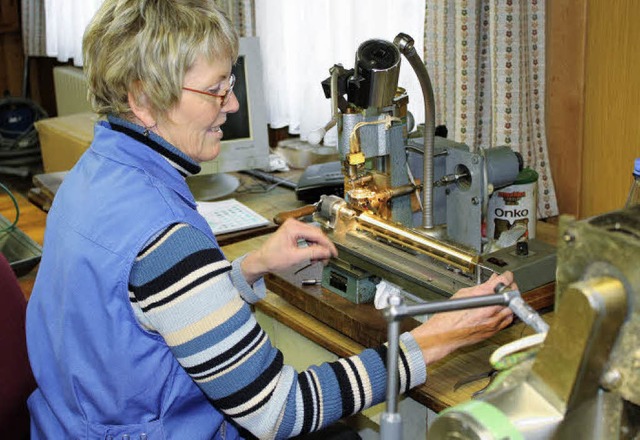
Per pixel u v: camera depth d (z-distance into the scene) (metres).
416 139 1.73
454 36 2.09
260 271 1.55
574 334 0.71
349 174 1.61
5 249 2.12
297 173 2.63
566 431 0.73
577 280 0.76
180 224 1.18
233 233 2.15
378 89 1.48
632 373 0.72
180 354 1.17
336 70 1.55
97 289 1.19
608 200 2.01
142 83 1.21
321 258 1.55
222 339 1.16
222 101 1.29
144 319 1.19
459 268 1.45
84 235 1.20
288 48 2.89
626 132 1.92
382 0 2.46
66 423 1.27
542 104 2.06
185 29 1.19
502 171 1.60
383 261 1.54
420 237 1.51
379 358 1.28
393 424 0.76
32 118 4.05
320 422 1.23
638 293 0.70
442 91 2.16
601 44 1.92
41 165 3.89
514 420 0.71
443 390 1.34
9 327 1.56
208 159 1.35
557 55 2.04
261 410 1.18
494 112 2.01
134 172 1.24
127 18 1.20
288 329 1.77
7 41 4.91
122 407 1.23
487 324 1.30
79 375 1.24
